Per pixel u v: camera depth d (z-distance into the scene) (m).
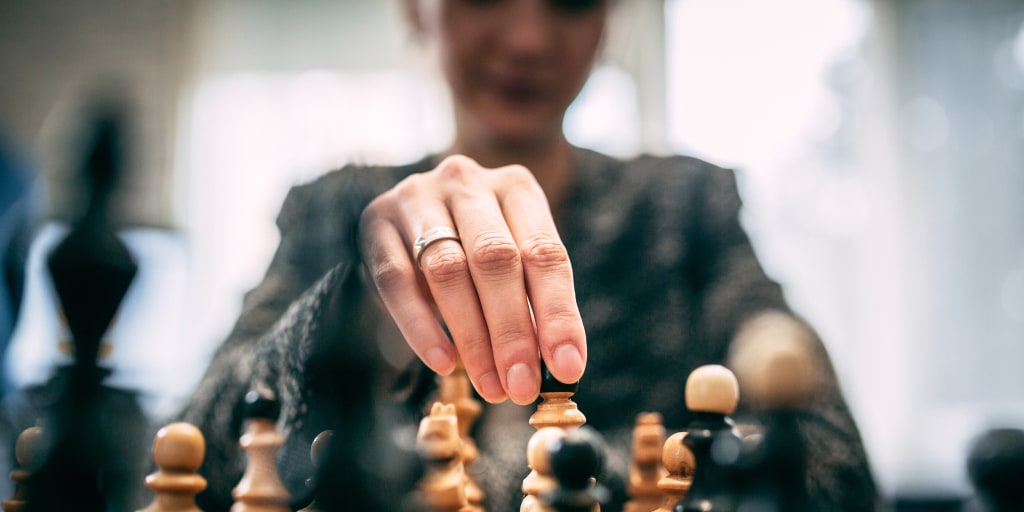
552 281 0.58
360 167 0.89
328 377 0.56
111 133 0.64
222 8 2.69
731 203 0.99
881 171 2.41
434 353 0.58
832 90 2.45
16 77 2.66
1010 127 2.40
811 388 0.55
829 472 0.65
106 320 0.60
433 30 0.97
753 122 2.46
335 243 0.63
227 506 0.65
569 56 0.93
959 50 2.42
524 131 0.95
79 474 0.58
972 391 2.36
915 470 2.26
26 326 0.77
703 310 0.92
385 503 0.54
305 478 0.56
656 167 1.02
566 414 0.56
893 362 2.36
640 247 0.94
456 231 0.60
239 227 2.62
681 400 0.85
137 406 0.65
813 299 2.39
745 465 0.53
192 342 1.87
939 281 2.38
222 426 0.66
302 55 2.68
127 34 2.68
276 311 0.77
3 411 0.68
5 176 1.16
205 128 2.66
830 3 2.46
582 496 0.50
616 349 0.88
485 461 0.68
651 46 2.46
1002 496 0.51
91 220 0.62
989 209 2.39
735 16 2.47
